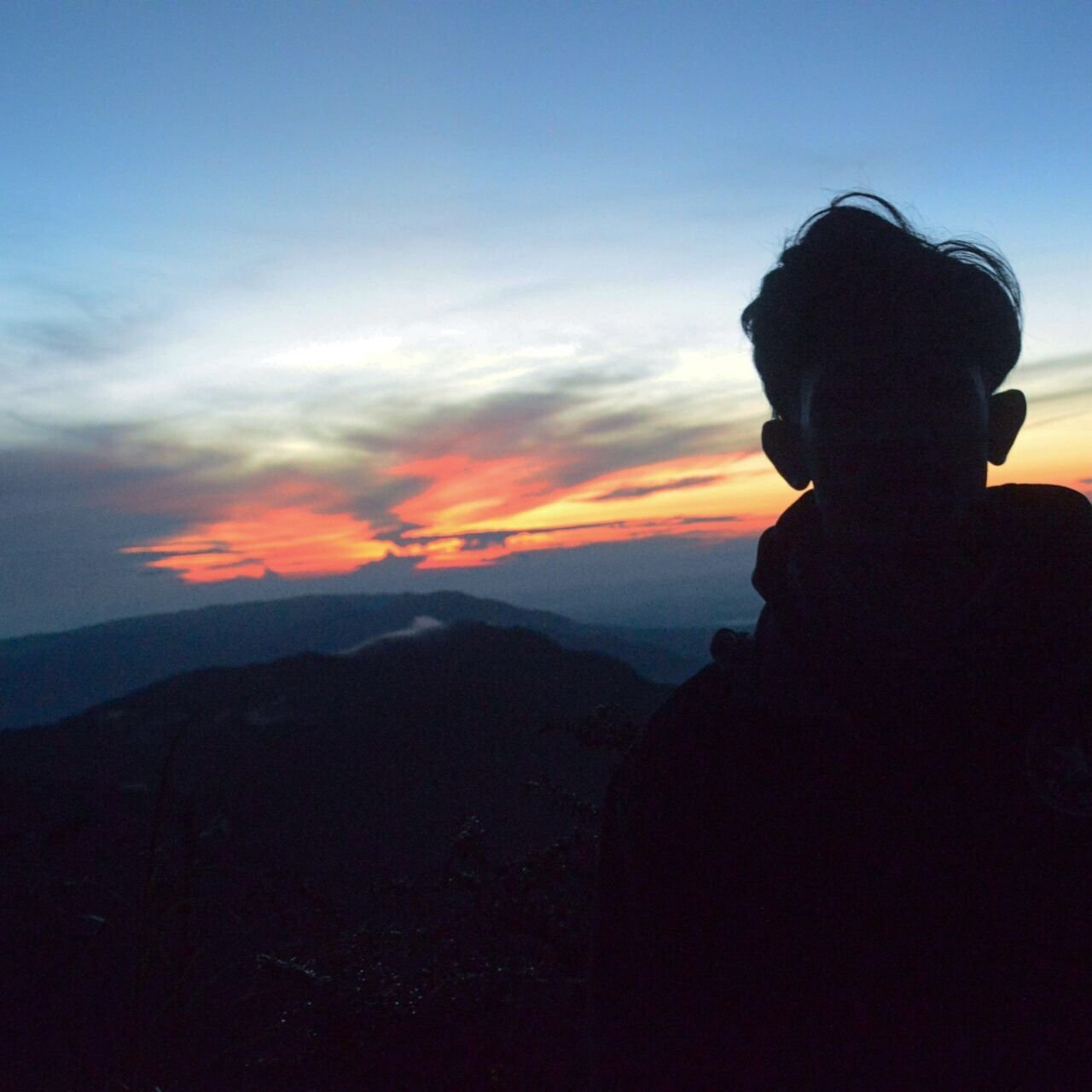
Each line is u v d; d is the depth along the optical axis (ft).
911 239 2.52
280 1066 7.13
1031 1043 2.20
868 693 2.33
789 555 2.66
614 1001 2.81
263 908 9.82
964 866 2.26
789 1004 2.41
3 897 10.15
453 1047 6.81
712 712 2.68
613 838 2.97
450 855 8.68
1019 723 2.25
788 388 2.63
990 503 2.47
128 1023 8.50
